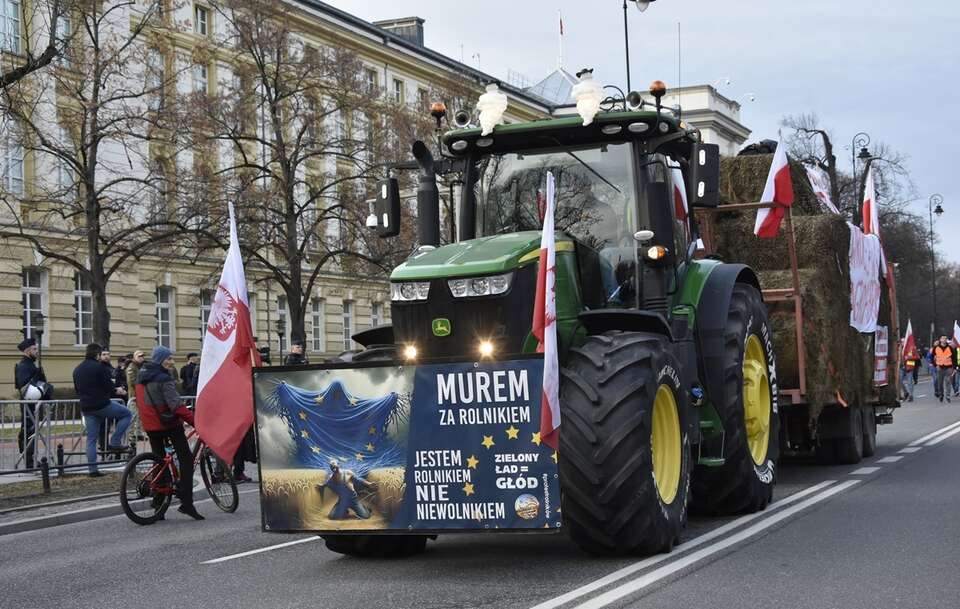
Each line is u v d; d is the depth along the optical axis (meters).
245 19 30.41
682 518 8.25
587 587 6.90
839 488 11.75
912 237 63.50
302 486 7.90
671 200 9.73
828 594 6.59
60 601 7.62
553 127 9.25
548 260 7.38
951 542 8.34
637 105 9.25
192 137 28.53
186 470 12.47
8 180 32.88
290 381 7.93
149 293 42.09
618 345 7.96
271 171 30.72
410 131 32.09
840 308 13.52
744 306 10.25
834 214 13.80
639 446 7.65
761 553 8.01
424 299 8.05
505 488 7.42
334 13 50.72
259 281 30.77
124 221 32.62
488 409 7.46
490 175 9.50
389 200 9.34
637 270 9.14
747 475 9.86
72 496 14.79
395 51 55.28
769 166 13.75
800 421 13.56
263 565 8.59
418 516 7.62
